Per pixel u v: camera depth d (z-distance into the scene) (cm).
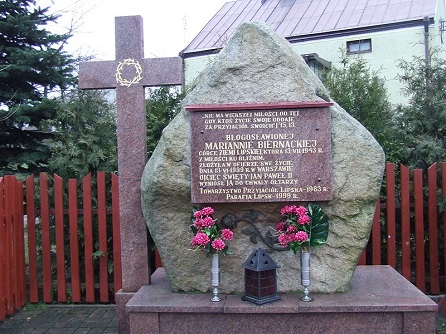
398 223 614
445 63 670
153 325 405
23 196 629
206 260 440
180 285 442
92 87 493
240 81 441
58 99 809
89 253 602
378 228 582
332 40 1680
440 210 575
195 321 404
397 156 638
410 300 401
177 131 434
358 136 427
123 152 489
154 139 666
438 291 582
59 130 652
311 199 423
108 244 631
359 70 732
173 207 438
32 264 606
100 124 664
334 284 428
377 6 1738
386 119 687
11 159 823
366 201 425
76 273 604
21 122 809
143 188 445
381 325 394
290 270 433
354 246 427
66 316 563
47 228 603
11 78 855
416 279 581
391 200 581
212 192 427
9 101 870
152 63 491
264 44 443
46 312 578
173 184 430
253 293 408
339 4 1838
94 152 645
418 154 632
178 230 440
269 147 425
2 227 546
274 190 425
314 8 1869
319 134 425
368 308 389
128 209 487
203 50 1834
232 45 447
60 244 604
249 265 409
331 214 428
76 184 602
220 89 441
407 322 390
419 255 580
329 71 781
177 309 400
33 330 519
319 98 437
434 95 654
